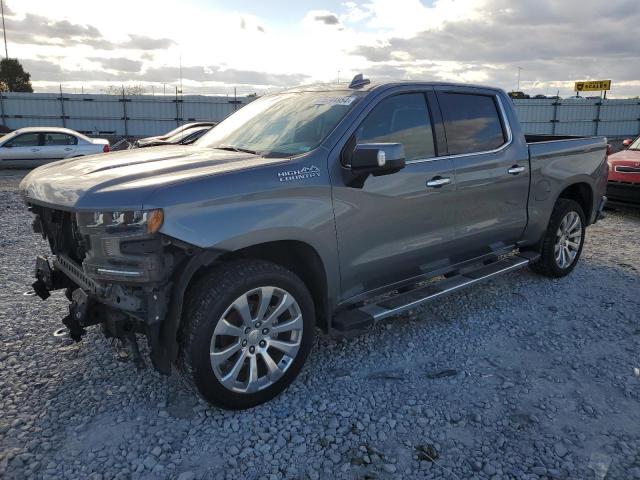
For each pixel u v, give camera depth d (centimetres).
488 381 357
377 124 373
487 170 444
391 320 454
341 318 358
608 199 888
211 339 296
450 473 270
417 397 338
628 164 859
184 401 331
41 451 284
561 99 3344
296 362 335
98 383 350
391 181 371
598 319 457
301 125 376
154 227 272
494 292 521
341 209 344
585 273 579
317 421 313
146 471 271
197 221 284
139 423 309
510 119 479
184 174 302
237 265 309
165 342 292
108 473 268
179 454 283
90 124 3172
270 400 331
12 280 550
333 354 393
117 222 276
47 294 393
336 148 347
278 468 274
